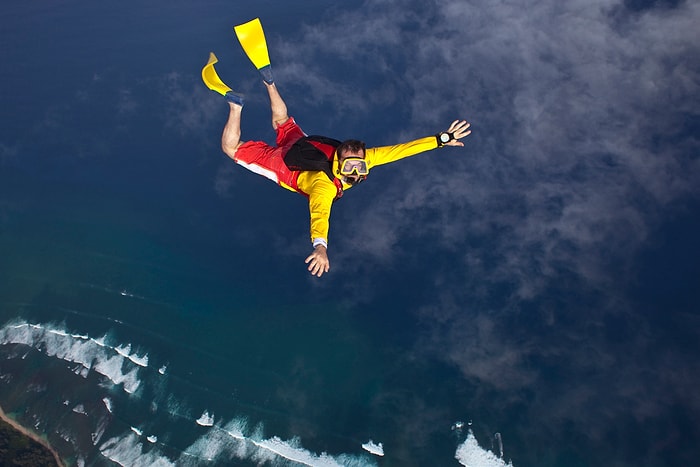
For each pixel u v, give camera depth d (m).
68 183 41.00
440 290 33.44
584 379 29.45
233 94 9.23
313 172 9.02
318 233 7.78
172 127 43.03
